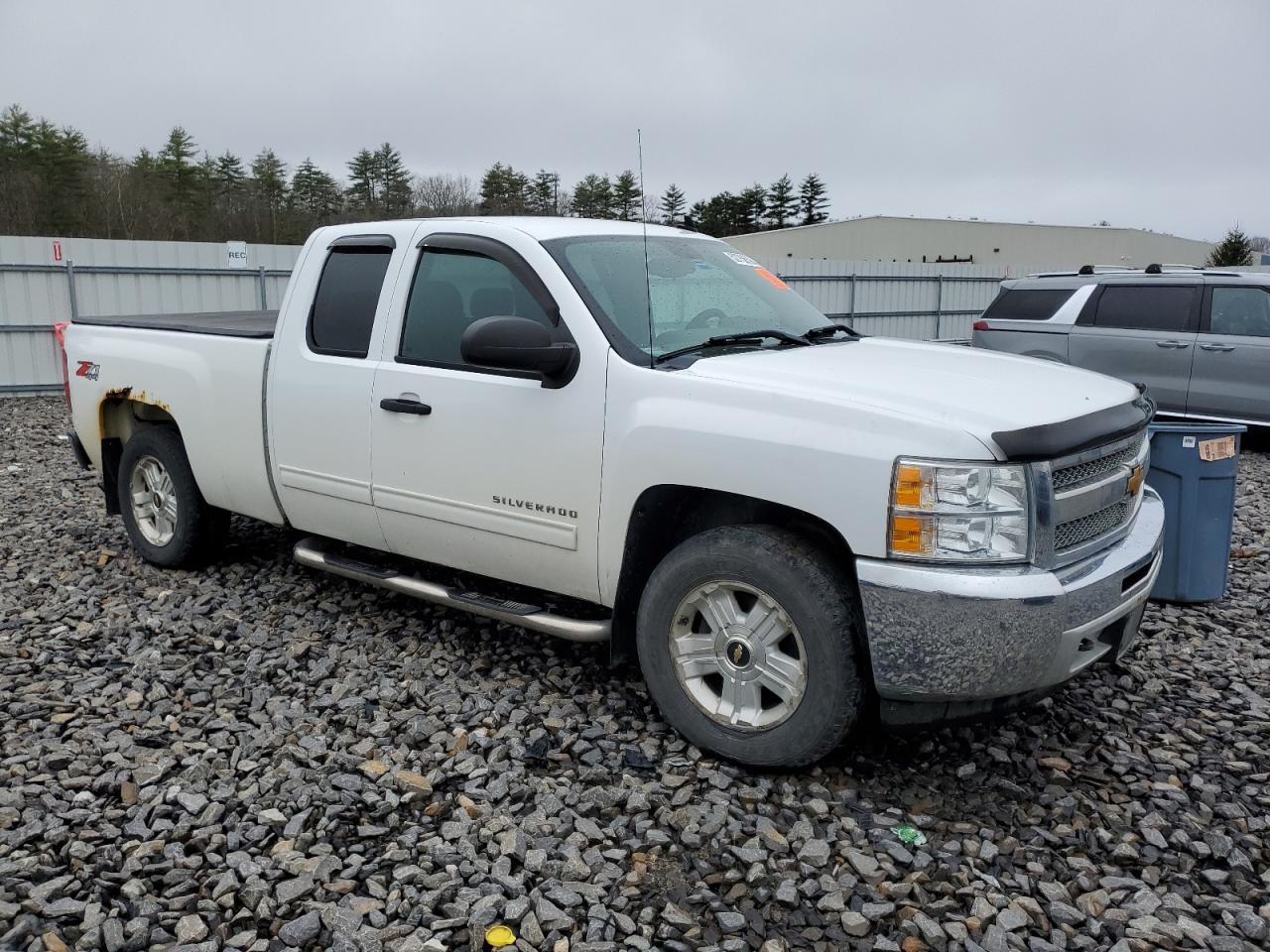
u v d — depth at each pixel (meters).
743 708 3.51
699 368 3.58
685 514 3.87
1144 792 3.43
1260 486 8.77
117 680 4.29
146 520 5.79
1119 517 3.63
